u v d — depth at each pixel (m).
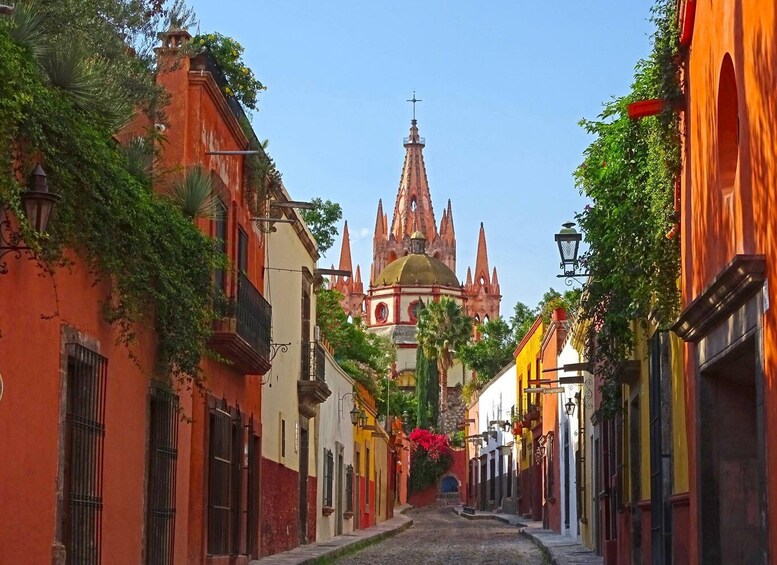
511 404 54.81
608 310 18.30
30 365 9.88
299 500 28.80
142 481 13.57
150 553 13.85
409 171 147.88
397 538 39.75
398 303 121.56
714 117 10.80
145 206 12.32
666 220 13.52
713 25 10.76
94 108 11.51
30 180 9.41
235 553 19.94
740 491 11.34
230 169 18.66
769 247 8.74
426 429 93.56
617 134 17.12
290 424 27.00
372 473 47.78
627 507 20.53
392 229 147.50
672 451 14.98
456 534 42.16
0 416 9.22
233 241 18.72
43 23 11.69
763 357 8.95
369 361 51.53
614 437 23.09
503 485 59.75
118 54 14.16
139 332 13.13
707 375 11.51
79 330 11.16
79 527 11.16
